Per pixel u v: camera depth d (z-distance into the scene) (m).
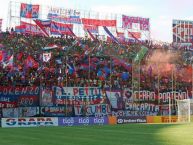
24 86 42.03
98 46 51.06
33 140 21.39
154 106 47.34
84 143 19.27
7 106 40.78
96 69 47.94
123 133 26.25
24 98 41.59
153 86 48.91
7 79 42.59
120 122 41.81
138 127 33.59
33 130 30.61
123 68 49.19
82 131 28.92
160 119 43.91
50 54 45.88
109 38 55.19
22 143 19.67
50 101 42.22
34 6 50.75
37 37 48.47
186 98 50.34
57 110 42.12
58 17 51.91
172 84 49.03
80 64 47.44
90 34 54.22
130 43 53.69
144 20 58.09
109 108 44.66
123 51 51.56
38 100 42.00
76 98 43.59
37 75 44.47
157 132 26.84
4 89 41.09
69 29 52.22
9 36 46.88
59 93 42.88
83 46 50.19
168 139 20.84
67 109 42.62
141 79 49.16
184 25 59.81
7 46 45.62
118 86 47.19
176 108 47.75
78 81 45.81
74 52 48.94
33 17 50.66
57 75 45.53
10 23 49.66
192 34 59.84
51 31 51.28
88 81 46.34
